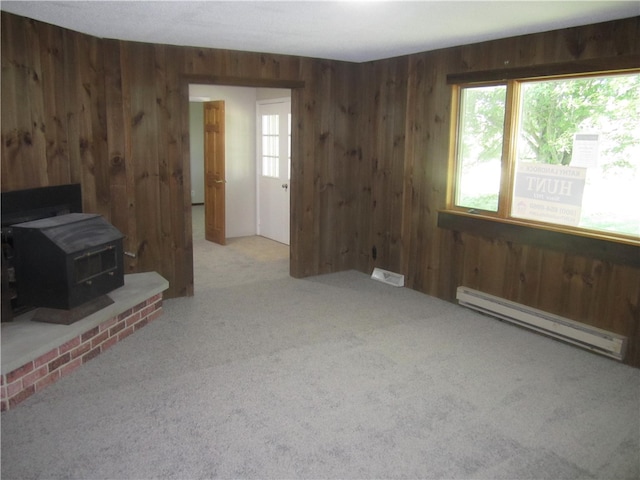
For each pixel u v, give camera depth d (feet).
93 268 11.24
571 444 8.47
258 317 14.06
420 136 15.80
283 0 9.54
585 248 11.77
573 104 12.07
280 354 11.70
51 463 7.73
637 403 9.78
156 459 7.88
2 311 10.55
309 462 7.89
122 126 14.03
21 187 11.12
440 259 15.69
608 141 11.48
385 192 17.35
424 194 15.92
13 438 8.33
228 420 8.98
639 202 11.05
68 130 12.58
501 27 11.69
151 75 14.19
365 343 12.41
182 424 8.82
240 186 24.45
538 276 13.06
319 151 17.35
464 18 10.85
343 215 18.40
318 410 9.36
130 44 13.80
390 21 11.23
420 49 14.84
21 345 9.64
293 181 17.38
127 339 12.37
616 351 11.30
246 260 20.35
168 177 14.93
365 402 9.67
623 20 10.73
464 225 14.56
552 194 12.69
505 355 11.83
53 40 11.92
